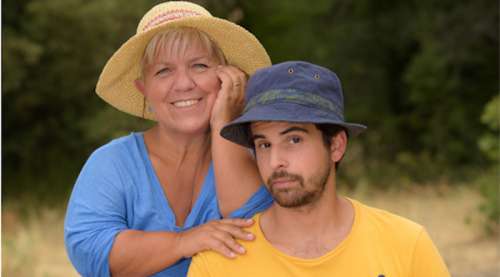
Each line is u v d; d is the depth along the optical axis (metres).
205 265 4.08
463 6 23.00
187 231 4.24
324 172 3.93
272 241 4.06
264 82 3.92
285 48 26.27
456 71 23.41
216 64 4.60
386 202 19.48
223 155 4.45
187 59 4.50
